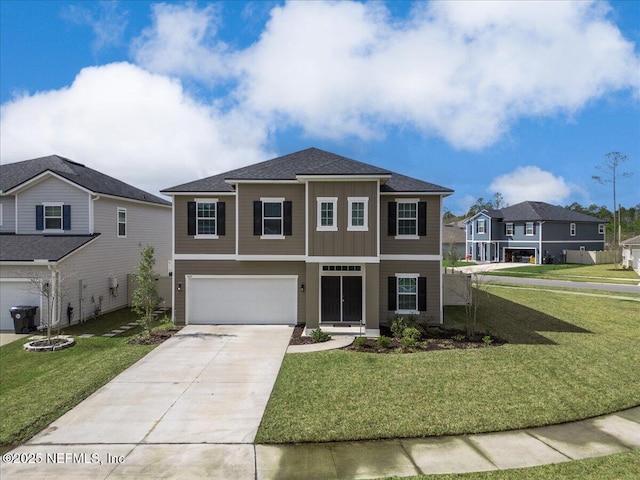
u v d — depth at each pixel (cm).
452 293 2148
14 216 2016
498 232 5262
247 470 685
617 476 653
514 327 1650
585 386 1023
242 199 1683
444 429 813
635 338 1477
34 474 675
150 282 1530
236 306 1745
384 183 1717
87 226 1978
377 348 1349
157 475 671
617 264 4438
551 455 726
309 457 724
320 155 1862
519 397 955
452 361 1200
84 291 1897
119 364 1206
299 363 1207
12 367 1236
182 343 1439
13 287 1742
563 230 4997
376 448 752
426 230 1711
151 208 2570
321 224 1577
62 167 2208
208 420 860
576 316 1862
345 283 1662
